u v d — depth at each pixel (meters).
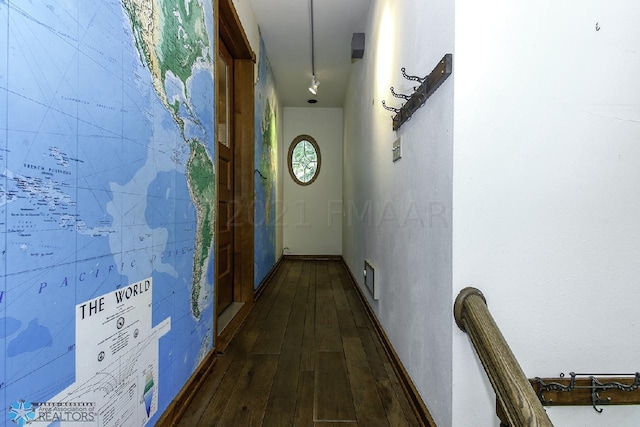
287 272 4.79
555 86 1.04
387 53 2.12
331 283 4.04
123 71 0.95
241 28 2.55
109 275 0.90
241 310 2.74
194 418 1.34
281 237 5.68
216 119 1.88
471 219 1.04
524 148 1.04
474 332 0.87
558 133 1.05
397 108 1.81
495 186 1.04
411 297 1.50
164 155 1.22
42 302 0.68
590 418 1.10
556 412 1.10
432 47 1.24
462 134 1.03
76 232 0.77
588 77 1.04
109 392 0.89
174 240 1.32
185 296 1.44
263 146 3.75
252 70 3.03
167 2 1.24
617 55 1.04
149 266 1.12
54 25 0.70
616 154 1.05
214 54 1.84
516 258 1.05
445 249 1.10
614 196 1.05
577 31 1.04
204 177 1.68
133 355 1.02
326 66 4.34
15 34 0.61
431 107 1.25
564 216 1.05
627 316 1.06
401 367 1.63
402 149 1.68
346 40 3.66
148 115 1.10
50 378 0.70
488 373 0.79
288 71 4.51
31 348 0.65
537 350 1.06
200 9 1.60
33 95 0.65
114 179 0.92
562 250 1.05
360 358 1.92
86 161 0.80
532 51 1.04
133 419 1.02
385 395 1.52
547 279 1.05
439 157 1.16
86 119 0.80
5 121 0.59
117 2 0.92
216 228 1.88
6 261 0.60
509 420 0.68
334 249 6.04
